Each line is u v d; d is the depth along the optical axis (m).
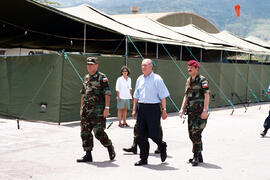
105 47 20.09
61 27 15.21
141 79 6.68
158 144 6.71
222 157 7.61
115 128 11.01
